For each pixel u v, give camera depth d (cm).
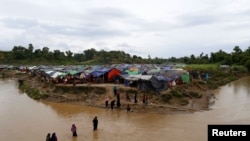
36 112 5556
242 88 9450
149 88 6538
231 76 13112
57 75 8281
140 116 5169
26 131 4238
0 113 5456
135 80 6762
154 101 6072
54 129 4347
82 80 7762
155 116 5162
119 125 4556
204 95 7494
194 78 9931
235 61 18662
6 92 8456
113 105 5769
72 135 4016
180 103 6181
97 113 5431
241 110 5609
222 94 7956
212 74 12269
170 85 7338
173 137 3888
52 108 5938
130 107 5688
